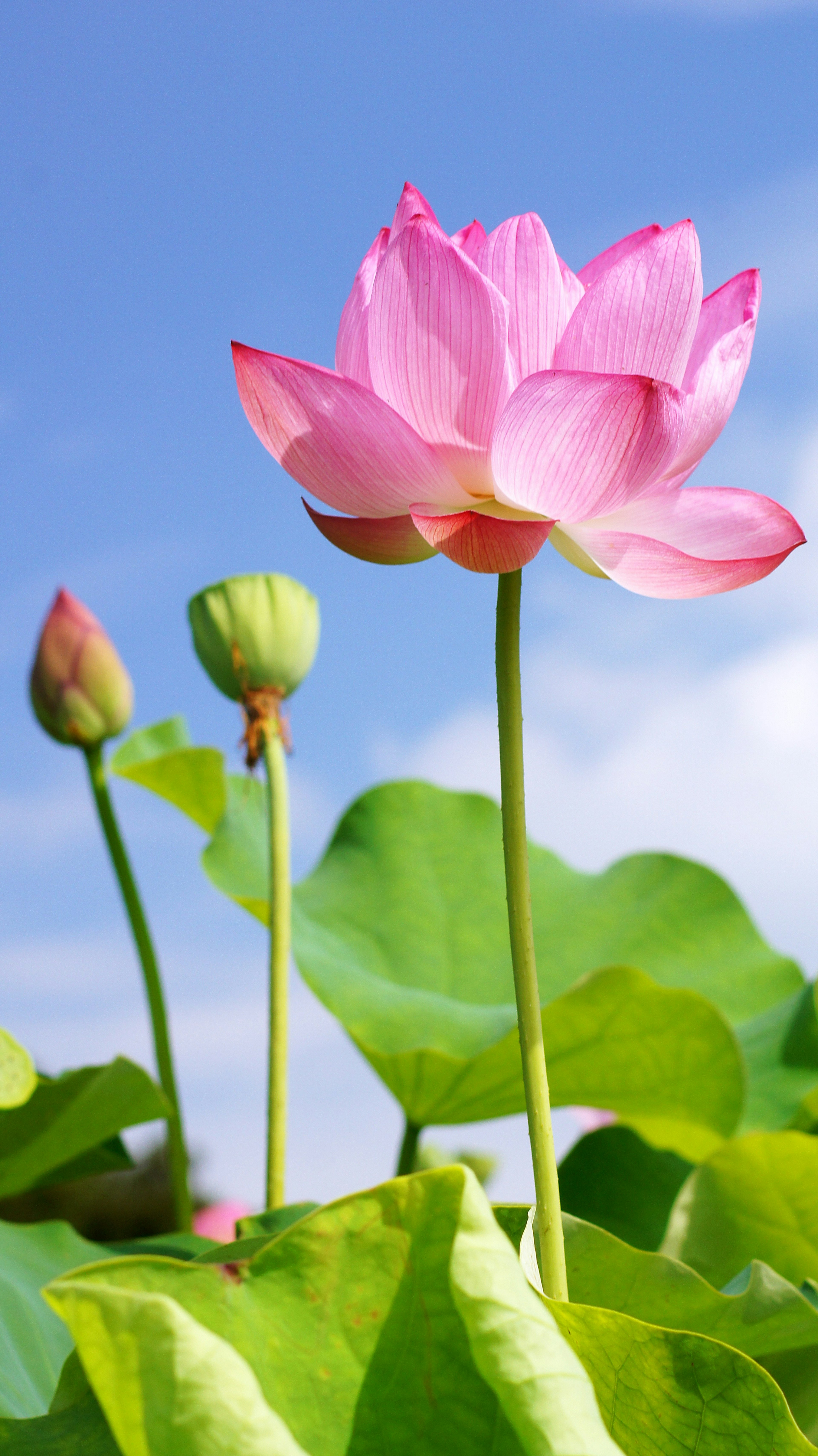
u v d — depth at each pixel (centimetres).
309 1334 168
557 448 196
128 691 236
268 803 250
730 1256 219
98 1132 231
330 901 259
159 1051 234
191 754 246
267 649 230
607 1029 233
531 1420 139
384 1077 239
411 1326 168
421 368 199
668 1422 184
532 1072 190
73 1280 161
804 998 245
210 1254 200
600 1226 233
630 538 200
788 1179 218
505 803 198
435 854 263
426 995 250
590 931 260
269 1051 226
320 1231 172
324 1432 165
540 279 200
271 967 227
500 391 199
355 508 201
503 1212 200
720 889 261
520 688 199
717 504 203
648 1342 183
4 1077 211
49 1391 207
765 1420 179
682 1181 235
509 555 197
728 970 257
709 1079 234
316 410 199
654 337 199
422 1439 166
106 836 235
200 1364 129
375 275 203
